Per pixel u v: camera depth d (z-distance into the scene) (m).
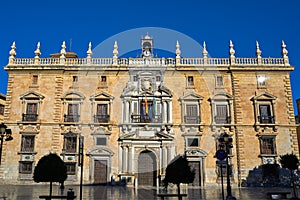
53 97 42.66
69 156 40.28
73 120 40.53
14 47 45.03
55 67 43.22
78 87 41.00
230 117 42.09
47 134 41.56
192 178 19.92
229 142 26.52
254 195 28.86
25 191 30.95
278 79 43.66
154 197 25.39
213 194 29.47
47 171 21.73
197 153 40.25
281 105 42.81
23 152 41.03
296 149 41.47
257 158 41.19
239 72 43.56
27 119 41.97
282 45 45.00
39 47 44.94
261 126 42.00
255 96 42.78
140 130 38.19
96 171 39.09
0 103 50.94
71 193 22.94
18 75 43.69
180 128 40.59
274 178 40.47
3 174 40.62
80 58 43.59
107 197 25.27
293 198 24.20
